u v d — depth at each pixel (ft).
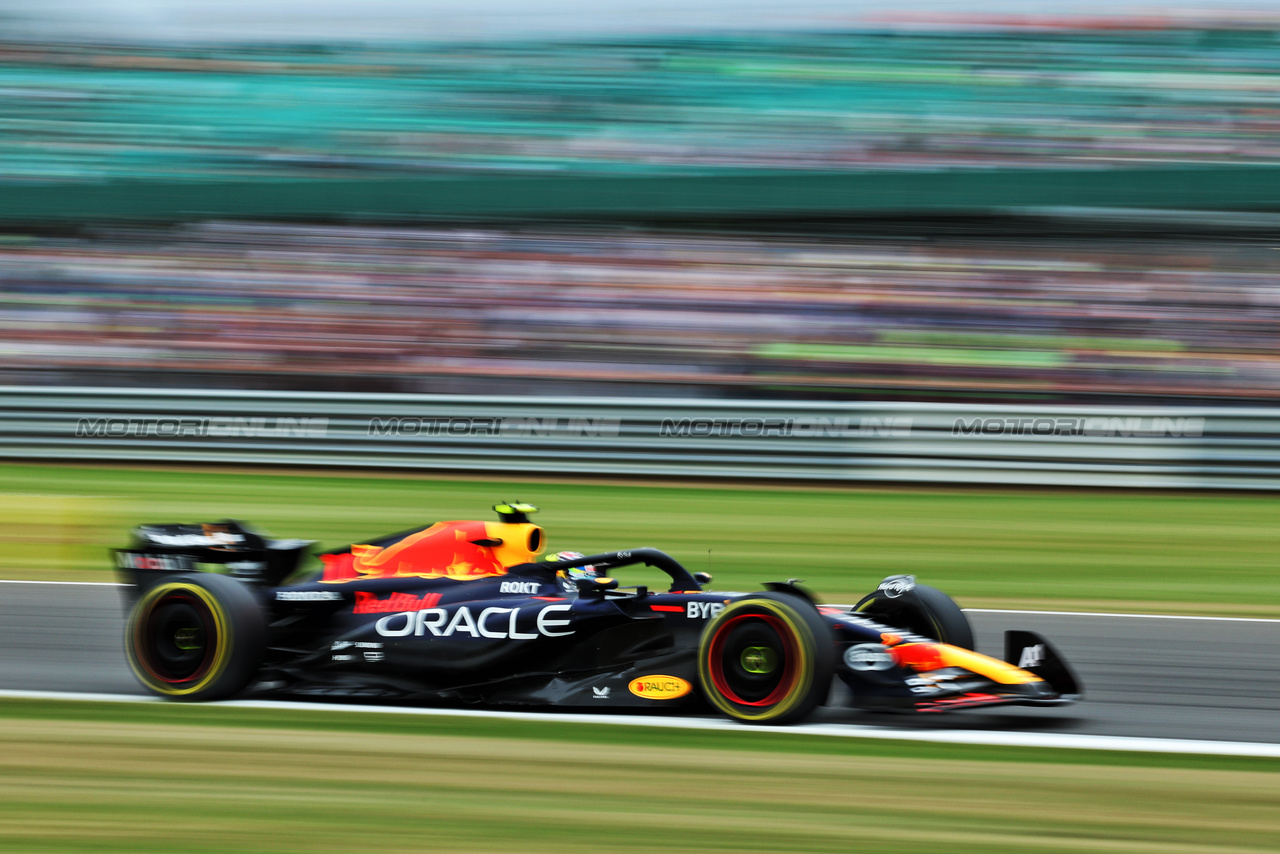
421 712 58.54
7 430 163.43
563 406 152.76
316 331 181.98
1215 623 89.51
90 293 188.14
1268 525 126.11
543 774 48.24
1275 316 160.76
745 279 177.58
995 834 41.75
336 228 191.11
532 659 59.82
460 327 179.83
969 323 167.84
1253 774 49.60
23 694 62.23
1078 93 199.52
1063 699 56.54
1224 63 196.34
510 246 186.91
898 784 47.09
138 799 45.24
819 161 190.49
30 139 214.90
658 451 150.92
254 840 40.98
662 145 203.92
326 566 65.46
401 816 43.37
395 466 154.81
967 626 61.57
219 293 184.65
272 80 222.89
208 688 59.82
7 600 95.91
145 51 226.99
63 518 115.85
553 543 119.03
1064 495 140.36
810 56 209.87
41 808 44.29
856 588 103.04
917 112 201.77
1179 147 187.93
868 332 168.66
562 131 206.49
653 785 46.80
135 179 195.21
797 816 43.42
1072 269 169.99
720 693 55.93
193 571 65.51
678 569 62.23
